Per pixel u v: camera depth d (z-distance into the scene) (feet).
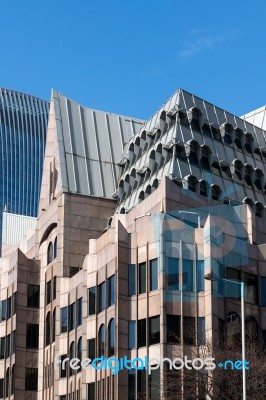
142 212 236.43
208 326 206.49
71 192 263.70
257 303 222.28
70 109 289.53
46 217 276.41
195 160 247.70
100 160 279.49
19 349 268.82
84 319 233.14
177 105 253.24
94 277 233.35
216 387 186.80
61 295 254.47
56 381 248.52
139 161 266.36
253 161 269.85
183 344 203.21
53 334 259.80
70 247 258.57
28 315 274.16
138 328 212.84
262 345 214.07
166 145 247.50
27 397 265.95
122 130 294.46
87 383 227.20
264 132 284.61
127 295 216.33
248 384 182.50
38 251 282.97
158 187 229.66
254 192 261.85
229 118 270.87
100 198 266.98
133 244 220.02
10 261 288.71
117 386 208.74
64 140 277.85
